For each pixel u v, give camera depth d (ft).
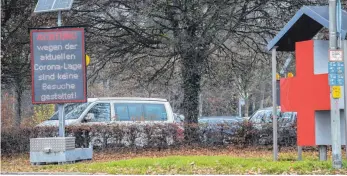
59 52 46.62
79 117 58.29
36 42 46.78
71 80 46.44
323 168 36.94
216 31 62.18
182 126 59.47
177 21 64.18
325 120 40.78
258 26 66.03
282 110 43.50
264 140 59.57
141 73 73.67
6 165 46.78
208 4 61.21
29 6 64.34
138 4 62.54
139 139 57.88
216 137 59.93
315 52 40.83
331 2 36.78
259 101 178.91
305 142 41.32
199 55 64.85
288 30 42.14
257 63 76.69
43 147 45.80
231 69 71.26
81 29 46.60
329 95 39.32
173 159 43.27
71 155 46.60
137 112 60.70
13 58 66.18
